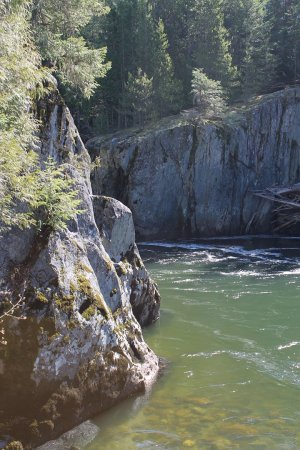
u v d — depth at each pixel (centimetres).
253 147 4403
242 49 6112
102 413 918
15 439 775
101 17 5094
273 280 2245
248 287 2094
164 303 1814
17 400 808
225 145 4278
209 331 1478
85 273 950
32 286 855
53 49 1994
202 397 1003
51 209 904
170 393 1015
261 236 4269
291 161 4538
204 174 4238
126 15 5506
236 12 6234
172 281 2227
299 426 894
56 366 848
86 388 890
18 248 872
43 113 1102
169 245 3722
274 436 856
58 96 1162
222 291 2016
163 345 1338
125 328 1071
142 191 4172
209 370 1157
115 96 5353
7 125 856
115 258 1338
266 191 4328
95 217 1305
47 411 822
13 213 833
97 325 921
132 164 4200
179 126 4238
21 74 891
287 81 5697
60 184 943
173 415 922
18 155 817
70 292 893
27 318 832
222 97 4925
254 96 5091
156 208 4178
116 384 952
